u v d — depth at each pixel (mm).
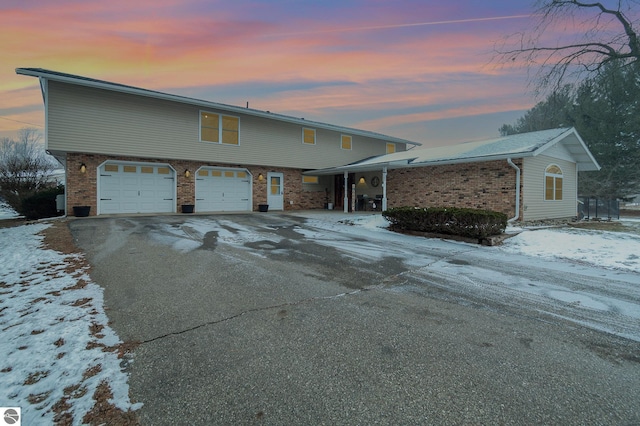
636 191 22062
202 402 2129
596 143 20750
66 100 11727
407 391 2252
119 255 6297
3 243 7203
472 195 12594
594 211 17953
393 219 9984
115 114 12672
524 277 5207
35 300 3908
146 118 13375
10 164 19875
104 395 2182
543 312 3730
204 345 2896
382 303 3975
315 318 3500
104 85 12023
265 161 16766
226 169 15977
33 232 8617
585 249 7207
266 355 2729
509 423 1940
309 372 2479
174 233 8914
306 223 11797
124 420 1952
